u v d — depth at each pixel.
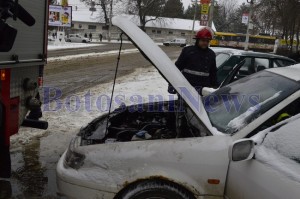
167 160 3.14
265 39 53.56
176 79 3.47
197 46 5.94
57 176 3.52
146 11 79.94
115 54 31.00
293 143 2.60
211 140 3.16
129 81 13.81
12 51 4.43
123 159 3.24
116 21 3.70
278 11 31.75
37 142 6.17
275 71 4.06
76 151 3.51
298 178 2.35
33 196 4.29
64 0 42.00
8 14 3.21
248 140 2.73
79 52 31.41
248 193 2.72
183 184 3.09
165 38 87.88
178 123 3.77
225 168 3.05
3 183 4.59
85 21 89.94
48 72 15.66
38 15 5.14
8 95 4.43
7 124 4.36
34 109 5.20
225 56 8.66
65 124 7.30
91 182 3.24
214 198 3.09
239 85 4.22
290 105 3.19
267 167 2.59
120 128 4.25
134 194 3.16
